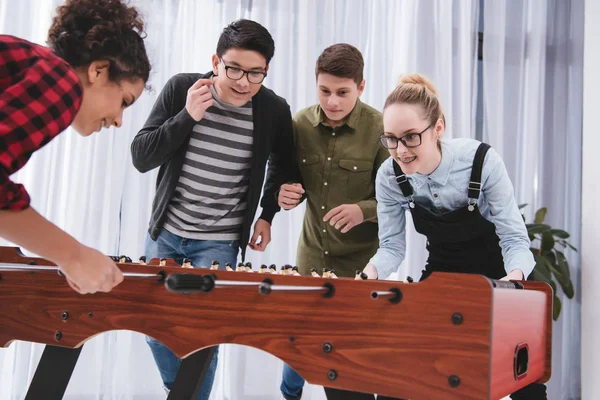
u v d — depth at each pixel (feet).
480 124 12.29
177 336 4.92
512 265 5.97
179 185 7.56
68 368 5.53
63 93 3.73
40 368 5.58
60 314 5.32
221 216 7.64
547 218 12.47
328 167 7.93
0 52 3.81
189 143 7.52
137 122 10.35
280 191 7.79
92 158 10.17
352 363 4.37
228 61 7.07
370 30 11.44
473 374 4.03
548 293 5.62
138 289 5.06
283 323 4.58
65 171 10.14
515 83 12.35
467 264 6.57
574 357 12.25
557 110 12.60
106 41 4.26
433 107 6.02
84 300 5.24
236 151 7.61
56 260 3.90
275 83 10.97
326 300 4.47
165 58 10.51
